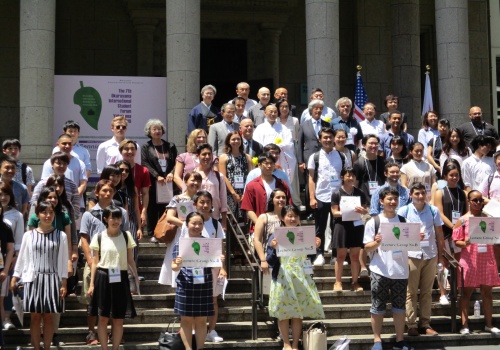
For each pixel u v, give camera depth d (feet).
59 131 61.93
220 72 82.48
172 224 41.50
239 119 53.26
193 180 41.70
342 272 47.26
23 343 40.24
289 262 39.55
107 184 40.01
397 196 41.34
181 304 37.93
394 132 54.95
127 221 39.34
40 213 37.76
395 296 40.86
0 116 76.89
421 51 84.99
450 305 45.27
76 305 43.04
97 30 79.97
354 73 82.43
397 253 40.75
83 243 39.70
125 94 62.54
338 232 45.42
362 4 81.87
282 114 53.11
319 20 62.90
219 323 42.34
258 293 42.83
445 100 65.87
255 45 82.53
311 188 48.49
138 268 45.83
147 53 79.82
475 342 42.93
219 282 38.93
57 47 79.30
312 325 39.70
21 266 37.88
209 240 37.91
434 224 43.16
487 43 83.35
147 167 49.08
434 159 54.70
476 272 43.39
